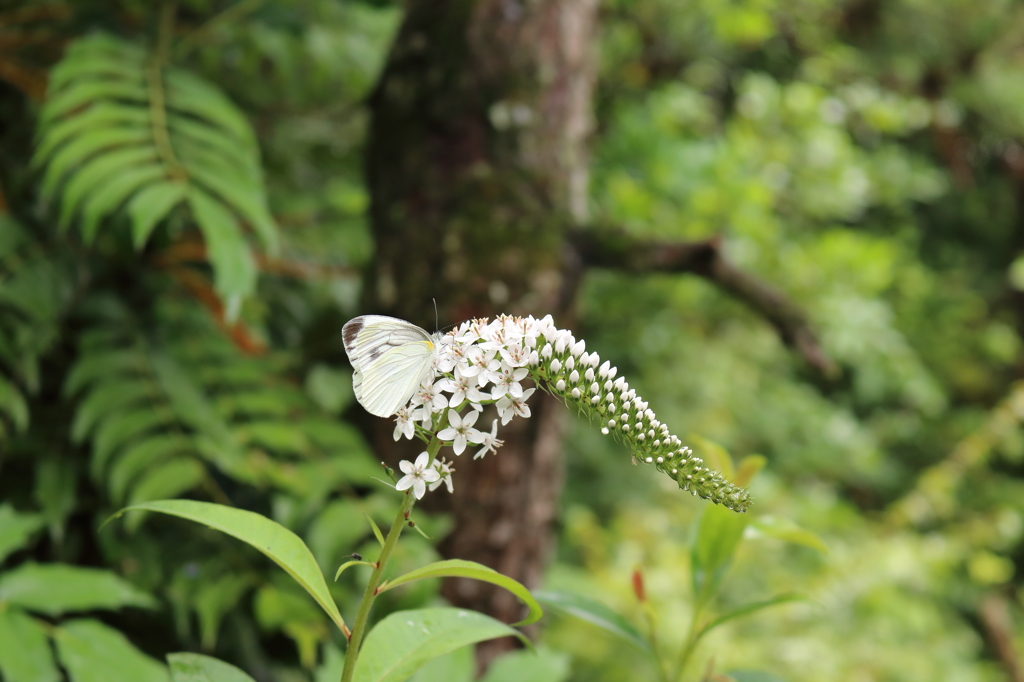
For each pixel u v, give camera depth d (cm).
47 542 85
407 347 57
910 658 190
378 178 101
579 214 101
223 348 92
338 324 107
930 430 293
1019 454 284
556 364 56
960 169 297
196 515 55
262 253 100
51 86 82
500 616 96
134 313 90
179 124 84
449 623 58
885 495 284
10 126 98
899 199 245
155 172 79
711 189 160
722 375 217
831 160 193
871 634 194
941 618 231
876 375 236
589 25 105
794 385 269
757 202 167
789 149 193
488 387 65
